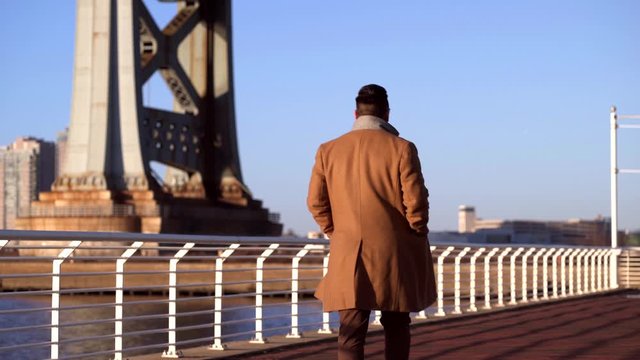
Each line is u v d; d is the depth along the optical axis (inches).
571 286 1023.6
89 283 3740.2
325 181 245.8
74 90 4785.9
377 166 239.5
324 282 242.5
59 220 4601.4
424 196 237.3
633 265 1283.2
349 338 238.5
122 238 364.8
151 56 4913.9
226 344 463.5
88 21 4803.2
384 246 237.1
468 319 680.4
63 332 2361.0
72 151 4731.8
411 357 435.2
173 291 417.7
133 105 4731.8
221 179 5364.2
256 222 5300.2
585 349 470.0
